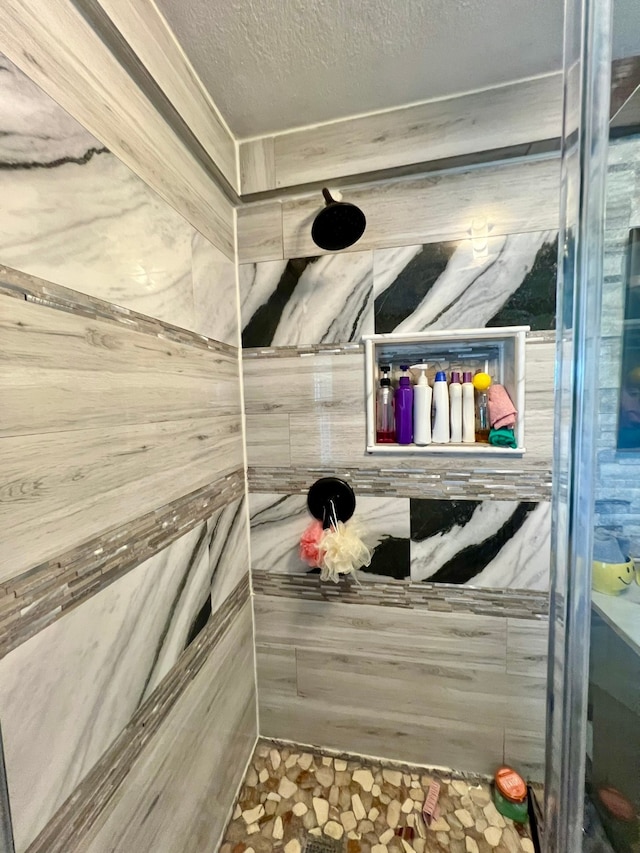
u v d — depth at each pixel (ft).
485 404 3.78
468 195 3.54
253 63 2.94
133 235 2.39
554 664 2.35
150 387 2.56
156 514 2.62
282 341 3.98
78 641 1.95
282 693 4.37
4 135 1.58
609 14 1.83
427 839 3.47
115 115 2.24
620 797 2.57
